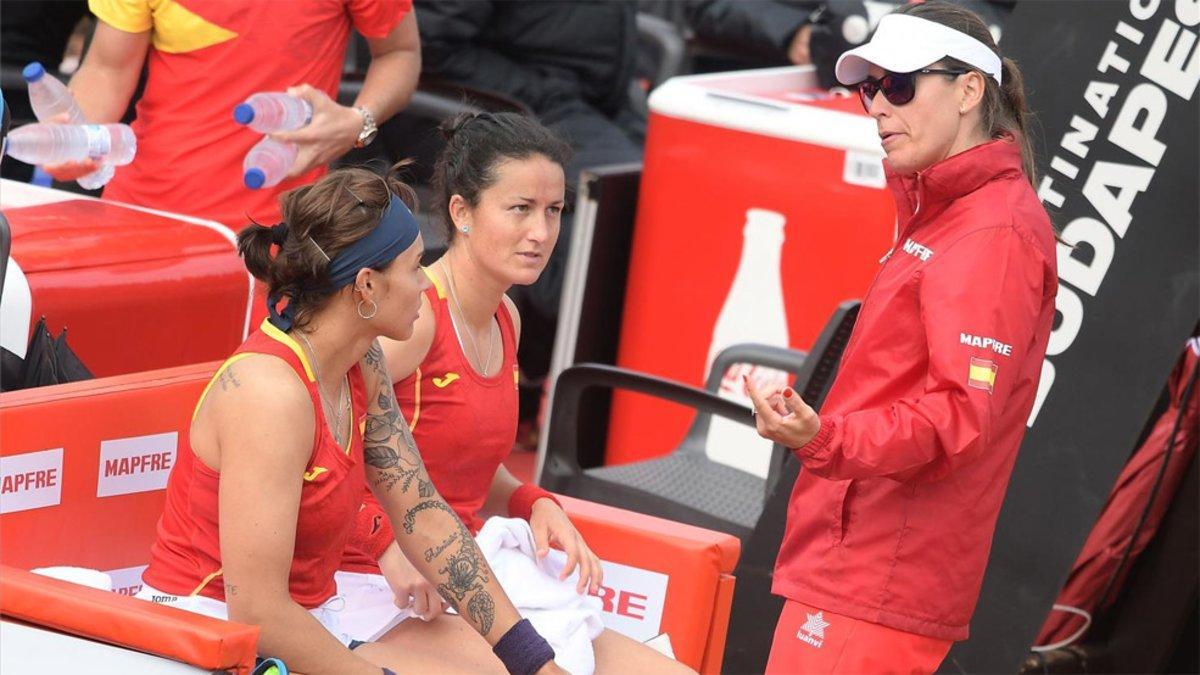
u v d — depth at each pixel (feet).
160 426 37.01
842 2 67.36
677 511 51.88
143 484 36.88
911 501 35.27
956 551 35.50
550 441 53.36
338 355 31.19
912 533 35.32
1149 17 44.70
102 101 49.78
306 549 31.94
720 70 92.27
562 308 66.03
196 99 49.65
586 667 35.53
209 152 49.78
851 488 35.96
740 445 62.39
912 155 34.96
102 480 35.91
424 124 68.28
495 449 36.99
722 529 51.08
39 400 34.63
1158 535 53.26
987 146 34.58
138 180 50.62
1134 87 44.91
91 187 47.32
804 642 36.60
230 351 46.09
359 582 36.73
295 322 30.73
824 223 60.90
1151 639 53.47
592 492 52.85
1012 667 45.50
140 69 50.65
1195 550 52.37
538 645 33.35
